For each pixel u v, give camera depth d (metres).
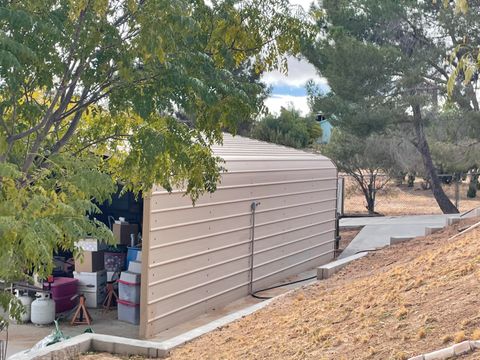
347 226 23.84
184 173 8.02
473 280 5.93
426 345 4.83
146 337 10.48
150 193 9.79
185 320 11.60
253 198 14.03
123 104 7.34
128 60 6.97
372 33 24.61
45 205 5.95
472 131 24.11
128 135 7.86
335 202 18.81
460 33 22.09
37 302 11.35
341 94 23.31
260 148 16.66
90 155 8.48
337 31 22.56
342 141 29.52
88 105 7.50
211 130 7.87
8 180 5.74
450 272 6.66
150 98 7.02
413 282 6.82
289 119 32.97
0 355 7.99
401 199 38.28
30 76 6.95
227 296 13.05
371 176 30.75
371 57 22.02
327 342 5.93
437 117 24.73
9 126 7.25
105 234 6.54
